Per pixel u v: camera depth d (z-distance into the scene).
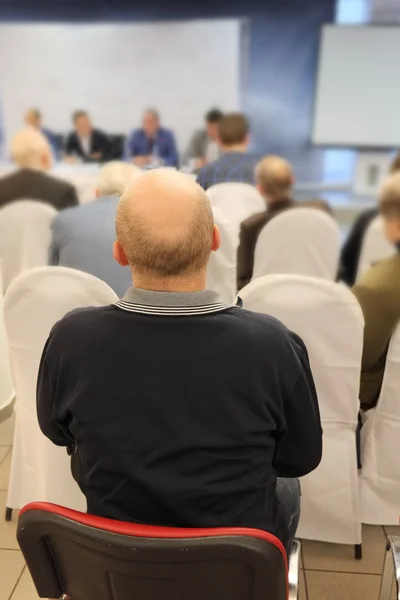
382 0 5.55
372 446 1.51
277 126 6.00
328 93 5.70
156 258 0.80
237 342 0.80
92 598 0.83
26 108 5.99
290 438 0.90
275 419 0.84
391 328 1.41
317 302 1.30
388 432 1.47
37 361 1.40
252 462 0.81
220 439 0.78
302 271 2.38
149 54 5.79
